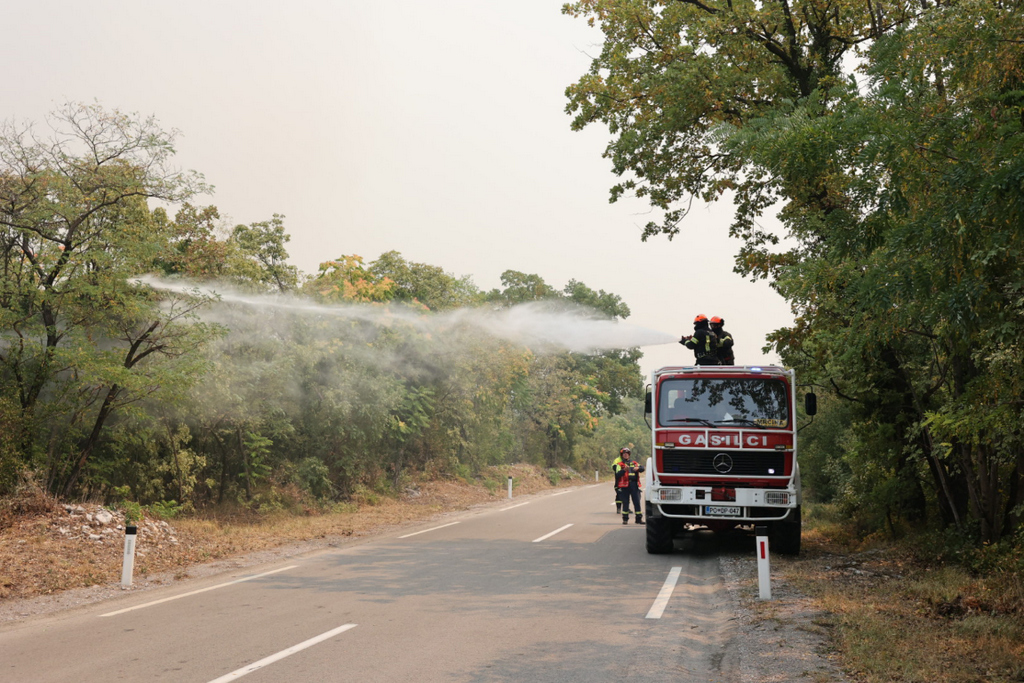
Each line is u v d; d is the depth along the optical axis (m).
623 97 15.35
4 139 14.23
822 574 10.54
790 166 6.99
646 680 5.93
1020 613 7.55
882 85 6.59
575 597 9.36
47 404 14.31
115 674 6.19
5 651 7.03
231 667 6.36
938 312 6.50
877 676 5.76
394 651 6.85
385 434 25.31
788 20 13.98
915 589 8.86
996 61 6.12
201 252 19.38
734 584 10.07
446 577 10.93
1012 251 6.03
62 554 11.66
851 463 14.30
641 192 16.27
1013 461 11.14
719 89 13.84
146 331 15.36
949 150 6.33
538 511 23.06
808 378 14.02
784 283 12.14
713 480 12.35
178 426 18.44
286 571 11.72
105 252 14.37
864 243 6.71
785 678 5.84
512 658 6.59
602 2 14.95
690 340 13.59
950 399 11.65
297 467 21.84
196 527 15.30
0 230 14.19
